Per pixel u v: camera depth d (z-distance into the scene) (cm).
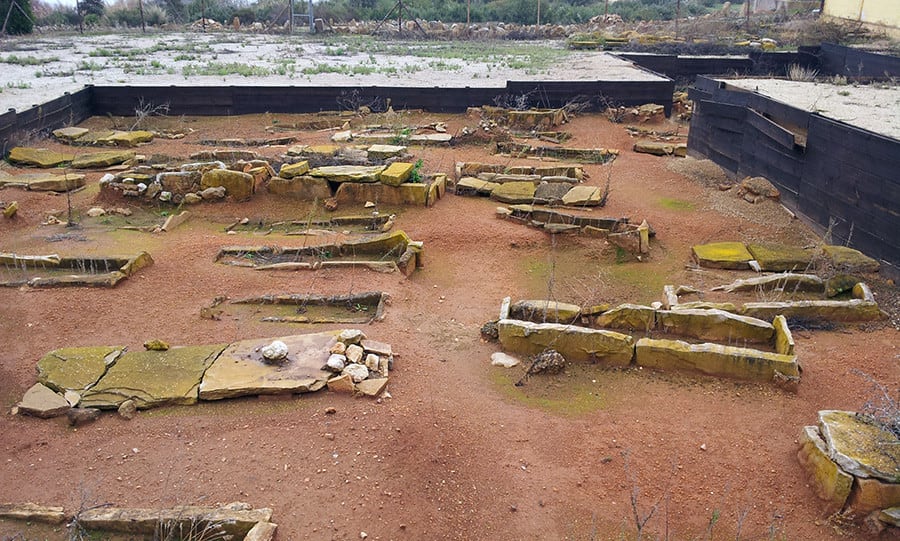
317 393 668
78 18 4384
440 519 537
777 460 612
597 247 1145
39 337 771
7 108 1695
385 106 2089
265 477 561
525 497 568
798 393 711
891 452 553
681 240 1173
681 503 566
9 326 790
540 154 1688
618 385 731
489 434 638
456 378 730
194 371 694
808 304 871
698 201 1357
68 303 848
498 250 1133
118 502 534
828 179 1150
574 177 1473
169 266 986
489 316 901
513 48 3522
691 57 2870
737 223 1231
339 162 1403
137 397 656
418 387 697
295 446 596
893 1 3272
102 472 569
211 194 1277
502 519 546
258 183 1312
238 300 893
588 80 2219
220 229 1195
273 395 662
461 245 1141
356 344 748
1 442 604
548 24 4819
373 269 1000
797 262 1036
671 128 2044
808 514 558
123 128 1902
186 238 1123
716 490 580
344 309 885
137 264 956
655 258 1114
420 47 3516
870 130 1176
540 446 627
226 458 584
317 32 4359
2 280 912
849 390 717
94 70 2462
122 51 3066
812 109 1429
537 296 974
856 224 1079
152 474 566
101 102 2028
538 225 1200
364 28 4428
